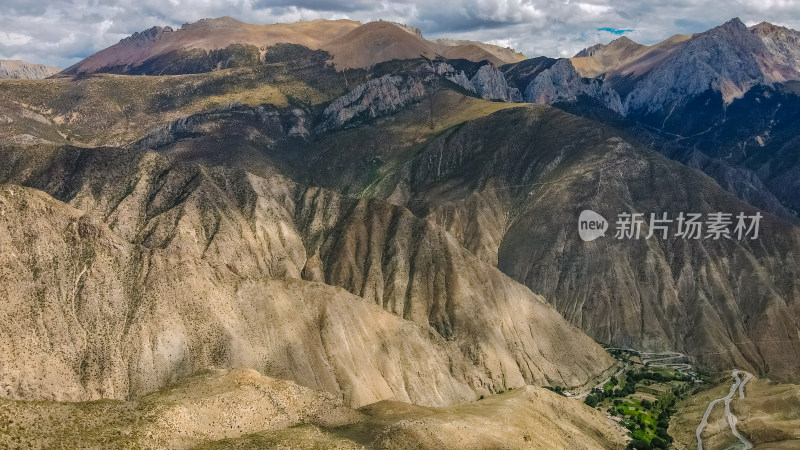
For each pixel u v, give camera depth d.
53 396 128.50
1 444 87.44
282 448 104.06
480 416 127.88
